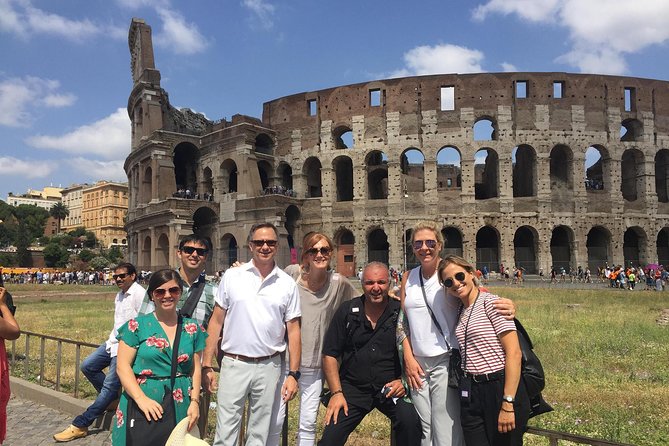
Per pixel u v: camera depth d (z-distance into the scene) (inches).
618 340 801.6
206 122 3398.1
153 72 2817.4
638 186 2581.2
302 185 2748.5
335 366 289.3
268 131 2787.9
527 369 233.6
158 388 281.3
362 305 291.9
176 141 2758.4
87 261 5196.9
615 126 2536.9
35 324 1116.5
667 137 2600.9
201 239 360.8
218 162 2775.6
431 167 2534.5
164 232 2623.0
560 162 2632.9
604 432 408.8
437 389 263.9
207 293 358.3
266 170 2893.7
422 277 280.1
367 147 2618.1
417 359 271.7
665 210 2551.7
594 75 2554.1
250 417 293.9
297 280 324.5
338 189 2822.3
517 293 1713.8
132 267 421.7
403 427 271.4
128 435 274.7
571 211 2480.3
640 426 425.1
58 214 7165.4
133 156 2977.4
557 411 469.4
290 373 293.1
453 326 266.1
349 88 2679.6
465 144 2522.1
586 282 2276.1
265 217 2518.5
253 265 304.0
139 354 284.8
